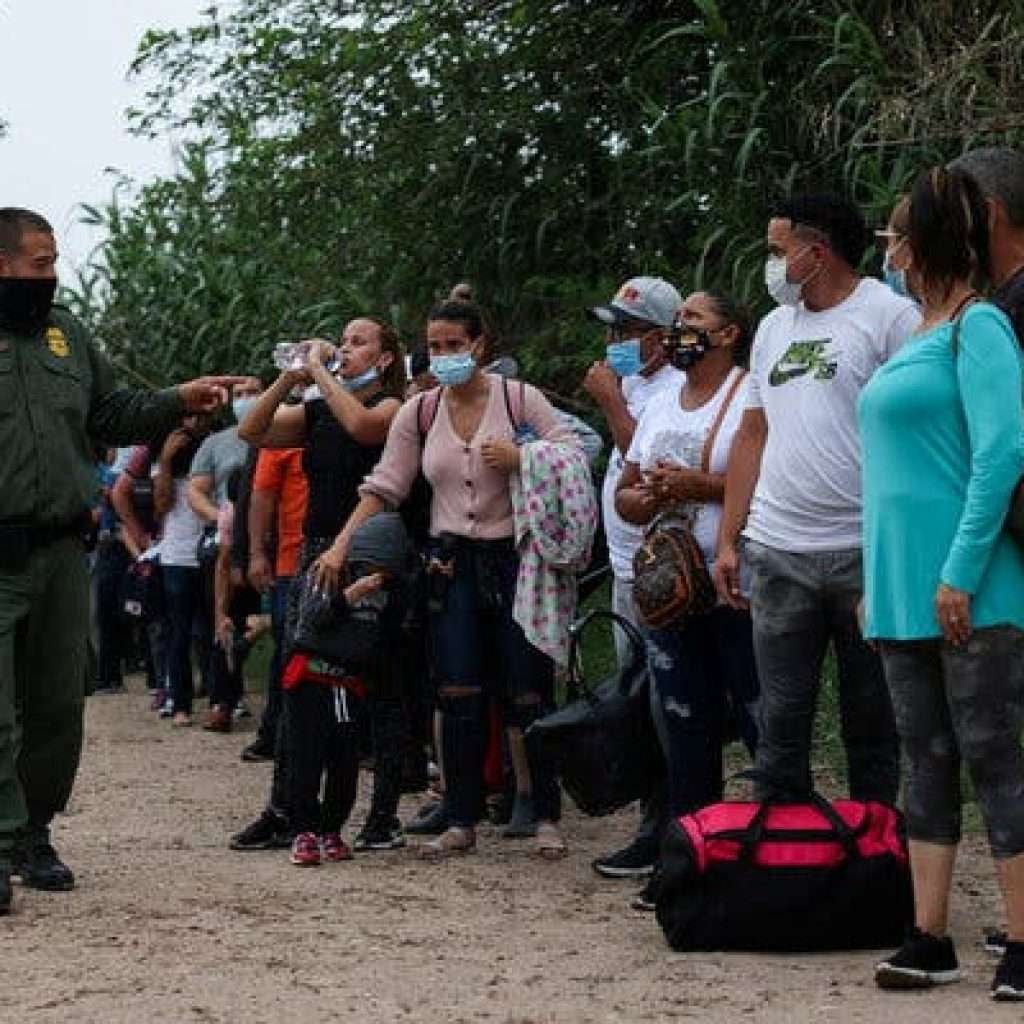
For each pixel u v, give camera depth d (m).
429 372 8.73
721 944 6.10
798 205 6.26
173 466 12.87
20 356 7.17
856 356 6.20
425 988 5.71
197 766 10.96
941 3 10.84
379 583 7.83
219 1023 5.35
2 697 6.95
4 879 6.86
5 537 7.06
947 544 5.43
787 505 6.28
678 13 13.34
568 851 8.06
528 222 13.81
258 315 16.44
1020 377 5.37
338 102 14.38
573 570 7.84
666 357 7.29
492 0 14.04
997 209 5.66
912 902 6.04
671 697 6.90
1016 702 5.41
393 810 8.16
